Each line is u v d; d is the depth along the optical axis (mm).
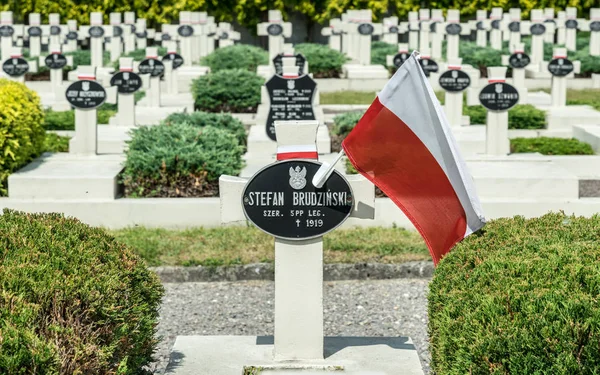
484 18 29875
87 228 5965
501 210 10844
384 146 5824
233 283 9234
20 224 5691
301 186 5852
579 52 27000
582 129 16219
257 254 9500
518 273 4957
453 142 5684
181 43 24953
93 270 5223
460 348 4605
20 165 11445
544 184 10930
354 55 26234
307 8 35625
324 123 16344
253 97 18938
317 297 5992
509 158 12531
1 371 4125
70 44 27672
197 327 7949
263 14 36188
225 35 29641
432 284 5621
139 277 5617
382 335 7727
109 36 26312
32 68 18781
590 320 4273
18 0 33781
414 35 29031
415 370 5945
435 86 21125
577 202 10875
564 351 4230
